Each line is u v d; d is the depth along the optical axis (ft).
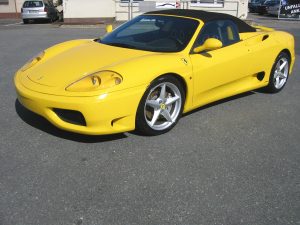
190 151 11.39
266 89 17.76
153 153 11.13
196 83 13.09
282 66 17.71
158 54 12.53
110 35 15.15
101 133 10.97
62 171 9.97
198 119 14.05
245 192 9.31
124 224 7.96
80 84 10.82
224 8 62.23
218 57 13.88
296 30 47.34
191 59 12.90
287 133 13.16
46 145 11.41
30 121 13.26
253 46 15.51
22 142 11.60
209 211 8.50
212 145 11.89
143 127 11.78
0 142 11.57
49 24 62.28
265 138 12.65
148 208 8.52
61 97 10.64
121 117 11.07
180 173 10.08
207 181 9.74
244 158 11.12
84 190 9.13
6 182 9.36
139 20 15.49
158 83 11.76
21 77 12.48
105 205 8.57
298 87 19.33
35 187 9.18
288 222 8.24
